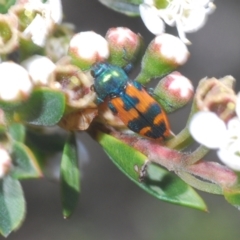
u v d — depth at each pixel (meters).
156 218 0.21
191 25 0.10
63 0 0.19
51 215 0.21
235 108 0.09
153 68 0.10
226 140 0.09
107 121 0.10
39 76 0.09
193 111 0.09
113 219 0.21
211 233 0.21
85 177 0.21
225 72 0.21
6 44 0.09
